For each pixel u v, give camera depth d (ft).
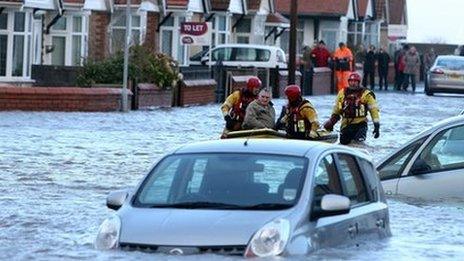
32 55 250.57
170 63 229.86
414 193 90.94
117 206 64.90
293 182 62.95
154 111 213.46
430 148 92.17
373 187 70.74
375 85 386.32
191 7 325.01
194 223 60.29
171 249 59.57
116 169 119.14
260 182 63.41
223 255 58.90
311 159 64.64
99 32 281.33
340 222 63.77
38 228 78.54
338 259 60.95
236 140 68.69
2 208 88.89
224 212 61.26
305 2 435.53
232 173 64.28
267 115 111.55
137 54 225.56
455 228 79.46
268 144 66.85
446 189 90.58
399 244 69.36
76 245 69.67
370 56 346.13
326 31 439.63
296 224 60.34
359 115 128.88
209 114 210.18
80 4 265.13
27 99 196.85
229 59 306.55
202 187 63.72
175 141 152.15
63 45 266.36
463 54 472.03
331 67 325.21
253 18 367.86
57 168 118.42
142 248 60.29
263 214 60.80
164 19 310.24
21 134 154.40
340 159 67.62
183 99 234.38
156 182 65.00
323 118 204.54
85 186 104.73
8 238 73.31
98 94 202.59
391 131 179.83
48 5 254.06
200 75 247.50
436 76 313.53
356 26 469.57
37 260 63.52
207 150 66.54
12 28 240.53
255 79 115.34
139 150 139.13
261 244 58.85
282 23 382.01
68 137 153.07
